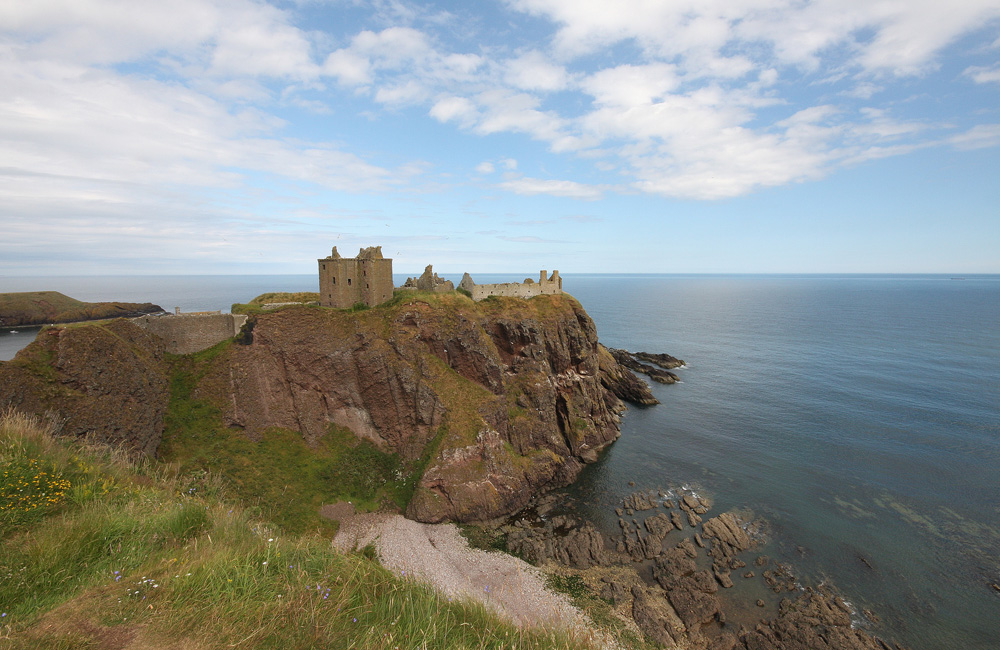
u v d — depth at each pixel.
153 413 46.75
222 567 12.03
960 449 67.44
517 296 79.38
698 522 50.81
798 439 72.00
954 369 114.56
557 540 48.28
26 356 37.88
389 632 11.23
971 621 37.66
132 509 15.62
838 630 36.12
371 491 53.06
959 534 48.06
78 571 12.03
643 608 38.72
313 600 11.59
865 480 58.94
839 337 166.38
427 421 57.12
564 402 72.81
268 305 61.75
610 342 156.38
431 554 44.69
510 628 13.36
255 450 52.09
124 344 45.62
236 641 9.59
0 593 10.48
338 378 58.44
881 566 43.66
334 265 61.22
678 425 78.88
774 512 52.28
